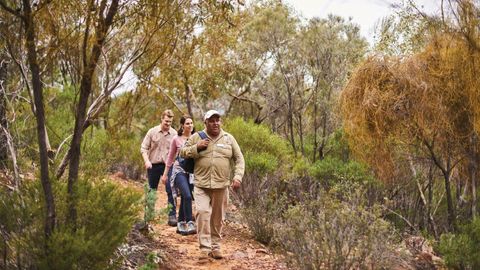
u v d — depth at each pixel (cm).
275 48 1911
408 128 1051
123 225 535
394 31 1176
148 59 652
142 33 655
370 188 1152
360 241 646
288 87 1872
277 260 761
